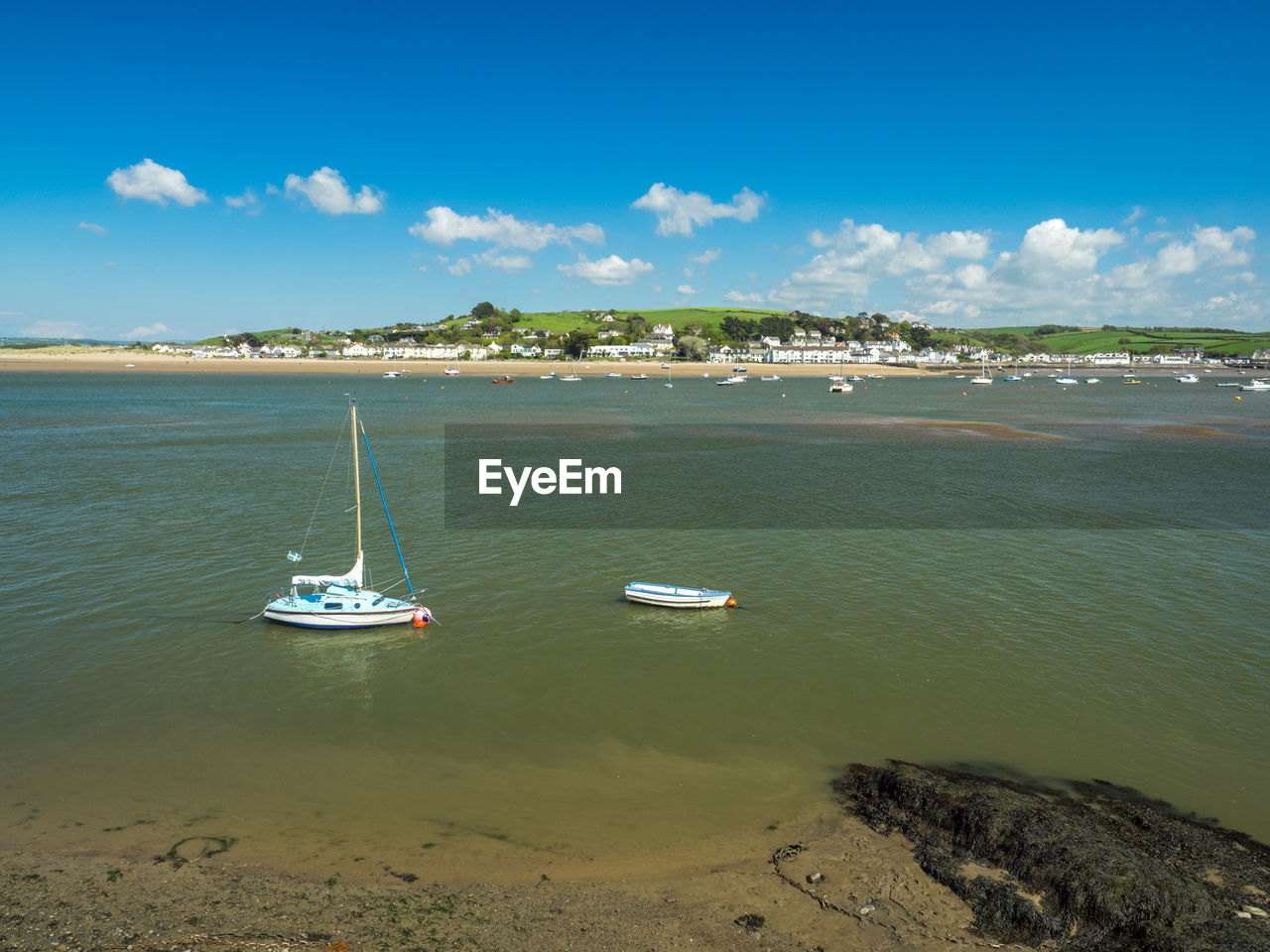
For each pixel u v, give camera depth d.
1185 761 26.78
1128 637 37.00
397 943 18.28
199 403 170.38
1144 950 17.97
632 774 25.97
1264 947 17.73
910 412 170.88
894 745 27.78
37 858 21.20
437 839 22.42
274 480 73.12
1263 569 47.03
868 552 50.66
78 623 37.75
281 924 18.83
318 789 24.89
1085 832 21.91
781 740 28.12
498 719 29.50
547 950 18.20
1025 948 18.33
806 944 18.47
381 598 38.53
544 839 22.48
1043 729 28.84
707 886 20.52
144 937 18.30
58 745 27.30
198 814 23.48
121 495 65.06
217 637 36.62
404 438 110.31
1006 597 42.31
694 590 40.75
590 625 38.47
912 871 21.11
